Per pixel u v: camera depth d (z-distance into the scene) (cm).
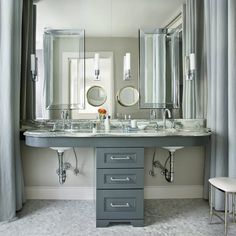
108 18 273
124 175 215
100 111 267
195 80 276
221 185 194
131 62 274
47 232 207
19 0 241
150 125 271
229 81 228
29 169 277
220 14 236
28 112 269
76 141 218
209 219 230
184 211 248
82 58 272
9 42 220
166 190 282
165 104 276
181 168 283
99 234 204
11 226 216
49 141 219
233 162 227
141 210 216
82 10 271
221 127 240
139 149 216
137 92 274
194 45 275
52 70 271
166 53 275
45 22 269
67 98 272
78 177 279
